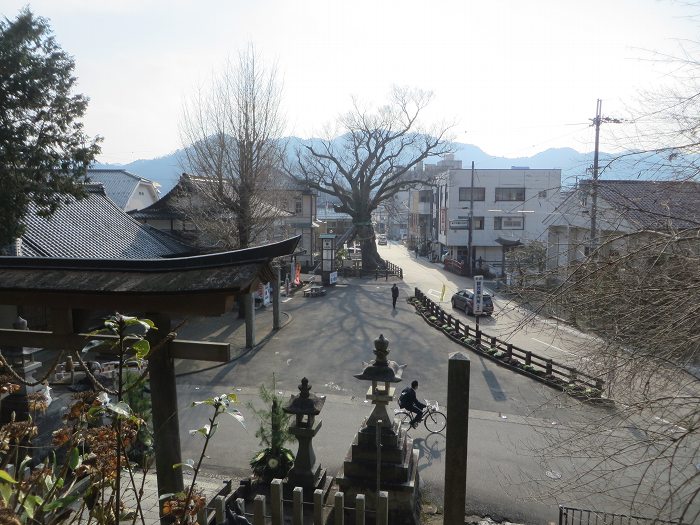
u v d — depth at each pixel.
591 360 5.55
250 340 20.08
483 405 14.28
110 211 25.06
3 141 15.02
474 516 8.84
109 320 2.91
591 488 6.28
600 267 5.46
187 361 18.08
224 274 4.11
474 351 20.02
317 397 9.18
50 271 4.64
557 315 6.32
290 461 9.59
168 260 4.43
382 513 6.09
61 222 21.03
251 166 23.53
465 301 28.61
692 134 5.57
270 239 28.28
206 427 3.19
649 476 8.27
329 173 46.47
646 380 4.91
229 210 23.92
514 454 11.12
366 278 43.28
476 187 46.34
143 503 6.92
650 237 5.61
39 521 2.98
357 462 8.50
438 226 55.88
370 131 45.56
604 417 5.18
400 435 9.08
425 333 23.19
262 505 5.70
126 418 2.99
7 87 14.80
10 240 15.56
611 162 6.19
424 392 15.54
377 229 110.50
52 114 15.73
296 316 26.59
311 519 8.38
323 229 56.75
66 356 11.42
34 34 15.16
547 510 9.00
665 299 4.98
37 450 7.78
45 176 16.39
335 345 20.75
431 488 9.91
